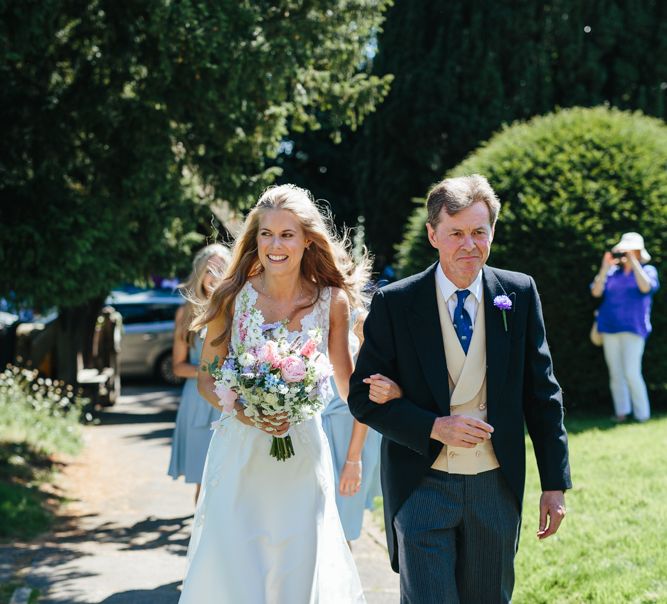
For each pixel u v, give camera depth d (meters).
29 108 7.88
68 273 8.05
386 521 3.50
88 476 9.30
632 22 15.99
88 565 5.79
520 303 3.39
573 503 6.23
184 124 8.45
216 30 7.25
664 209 10.36
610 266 9.70
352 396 3.42
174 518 7.46
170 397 17.22
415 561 3.29
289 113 9.42
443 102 16.64
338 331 4.01
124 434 12.37
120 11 7.46
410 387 3.36
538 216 10.39
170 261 11.59
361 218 22.83
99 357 15.91
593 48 16.11
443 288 3.38
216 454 3.79
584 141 10.78
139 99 7.96
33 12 6.90
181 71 7.68
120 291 22.17
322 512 3.76
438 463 3.34
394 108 17.17
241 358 3.63
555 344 10.49
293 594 3.65
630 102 16.22
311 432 3.78
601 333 9.71
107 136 8.06
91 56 8.02
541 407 3.38
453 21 16.59
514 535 3.38
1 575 5.48
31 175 8.07
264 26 7.79
